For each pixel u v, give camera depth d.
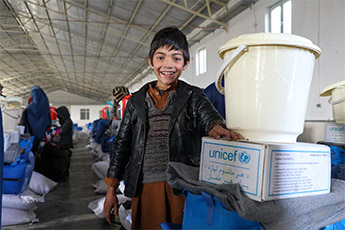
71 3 8.62
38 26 12.47
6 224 2.20
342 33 4.23
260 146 0.58
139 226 1.02
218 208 0.62
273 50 0.60
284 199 0.60
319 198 0.64
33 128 3.32
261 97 0.62
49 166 3.84
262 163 0.57
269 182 0.57
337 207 0.67
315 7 4.75
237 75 0.65
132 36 10.49
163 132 1.00
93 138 7.46
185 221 0.72
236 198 0.58
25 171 2.24
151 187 0.99
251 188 0.59
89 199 3.06
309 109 4.92
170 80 0.98
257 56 0.61
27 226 2.24
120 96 3.38
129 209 2.05
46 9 9.85
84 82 24.03
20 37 13.98
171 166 0.78
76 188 3.58
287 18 5.75
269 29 6.22
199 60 9.85
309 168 0.64
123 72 17.34
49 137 3.78
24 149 2.35
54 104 29.17
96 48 13.45
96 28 10.55
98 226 2.22
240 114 0.66
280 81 0.61
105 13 8.98
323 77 4.61
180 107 0.97
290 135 0.65
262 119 0.62
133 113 1.07
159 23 8.74
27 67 19.77
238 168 0.63
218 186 0.62
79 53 15.19
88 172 4.76
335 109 1.34
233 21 7.40
